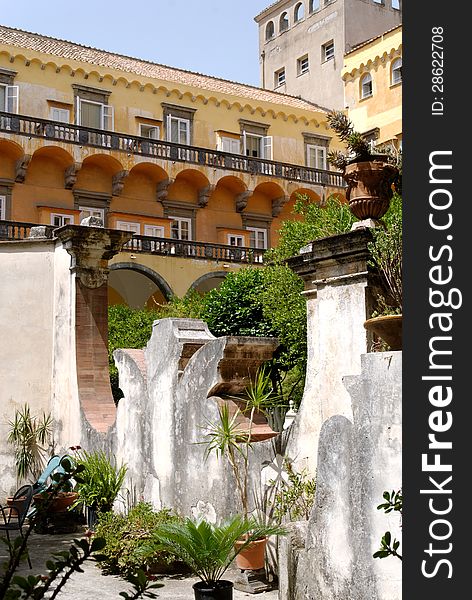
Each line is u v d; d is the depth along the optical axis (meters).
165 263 32.12
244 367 8.08
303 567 6.00
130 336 19.80
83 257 11.57
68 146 31.36
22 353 12.34
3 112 30.00
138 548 7.34
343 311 6.82
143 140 33.38
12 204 31.03
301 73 44.59
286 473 7.05
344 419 5.60
